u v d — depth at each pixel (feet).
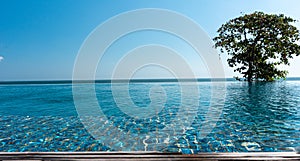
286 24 58.70
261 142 13.34
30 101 36.96
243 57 61.87
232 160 7.32
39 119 22.11
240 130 16.21
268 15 59.67
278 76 61.87
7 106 31.86
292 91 42.55
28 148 13.19
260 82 61.00
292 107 26.71
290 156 7.52
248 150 12.09
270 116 21.71
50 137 15.31
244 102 31.35
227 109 26.30
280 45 57.41
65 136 15.52
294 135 14.74
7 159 7.48
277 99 33.47
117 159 7.44
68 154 7.81
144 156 7.63
